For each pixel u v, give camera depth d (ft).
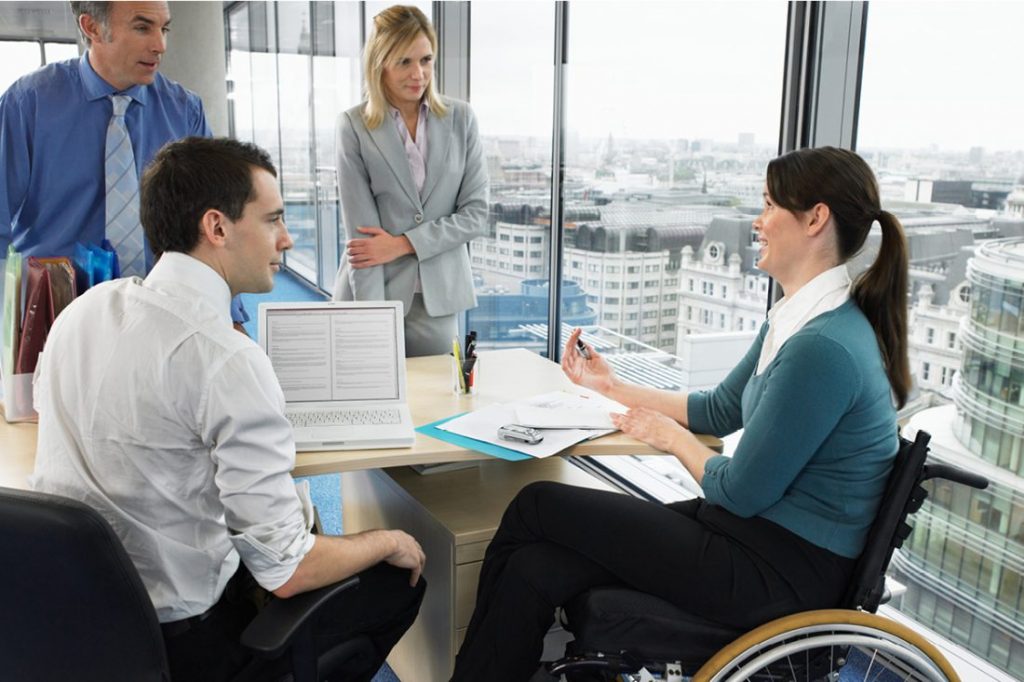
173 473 4.38
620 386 6.79
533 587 5.36
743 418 5.54
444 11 14.01
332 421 6.15
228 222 4.63
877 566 4.93
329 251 22.50
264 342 6.36
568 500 5.44
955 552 7.09
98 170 7.14
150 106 7.39
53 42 29.53
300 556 4.47
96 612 3.76
